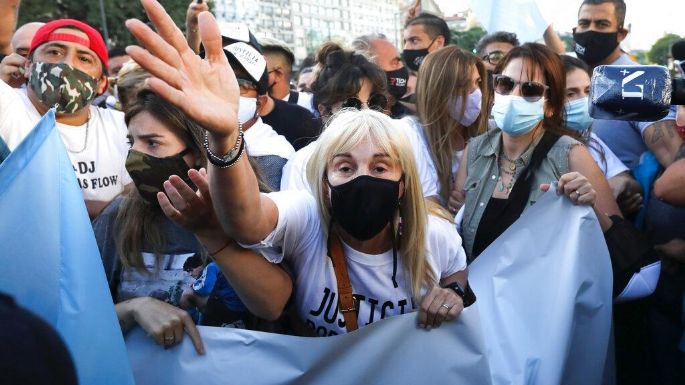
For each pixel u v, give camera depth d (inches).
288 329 71.5
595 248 74.9
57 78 94.5
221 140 48.0
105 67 105.8
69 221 45.9
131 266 68.2
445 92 106.6
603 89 47.7
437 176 108.9
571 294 73.1
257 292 60.4
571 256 74.4
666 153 104.7
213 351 61.8
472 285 78.3
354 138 60.4
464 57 107.8
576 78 115.3
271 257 61.3
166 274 68.3
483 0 175.0
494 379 72.2
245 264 59.0
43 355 27.3
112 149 104.6
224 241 58.0
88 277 45.6
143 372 62.1
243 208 52.2
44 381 26.6
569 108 113.1
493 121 121.5
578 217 75.2
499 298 76.4
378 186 59.7
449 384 62.3
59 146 46.8
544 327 73.2
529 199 91.4
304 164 90.1
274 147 103.7
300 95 201.9
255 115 104.1
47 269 44.0
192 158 68.4
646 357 97.9
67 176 46.8
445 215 71.9
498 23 174.1
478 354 62.7
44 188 45.3
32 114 100.4
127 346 62.6
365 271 64.7
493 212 94.7
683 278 94.9
